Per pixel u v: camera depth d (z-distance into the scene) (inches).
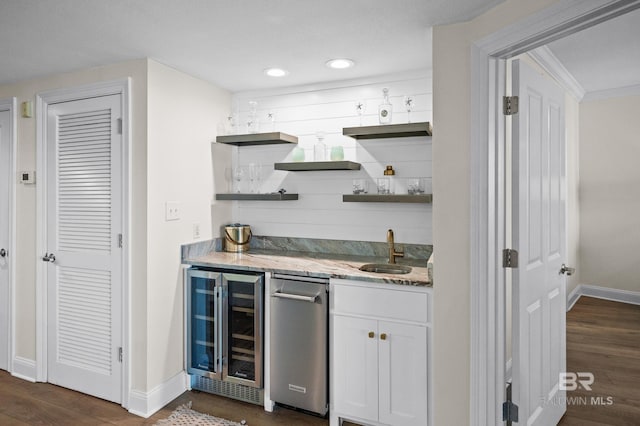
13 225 119.0
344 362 91.5
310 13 76.2
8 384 113.7
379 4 72.4
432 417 83.6
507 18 69.1
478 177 74.7
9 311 120.6
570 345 140.2
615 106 183.8
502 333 77.4
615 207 187.2
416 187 105.2
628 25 103.8
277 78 117.2
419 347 83.9
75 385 110.0
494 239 75.5
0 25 80.7
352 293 90.4
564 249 97.5
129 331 101.0
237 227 123.4
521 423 75.6
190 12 75.7
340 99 120.5
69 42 89.4
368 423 89.7
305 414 99.7
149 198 99.3
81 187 108.1
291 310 96.6
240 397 106.0
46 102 113.1
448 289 79.5
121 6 73.1
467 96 77.0
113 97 103.0
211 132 122.7
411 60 102.5
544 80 84.0
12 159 119.0
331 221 122.6
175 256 108.3
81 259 108.3
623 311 175.0
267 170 130.8
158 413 99.7
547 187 86.5
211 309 107.1
